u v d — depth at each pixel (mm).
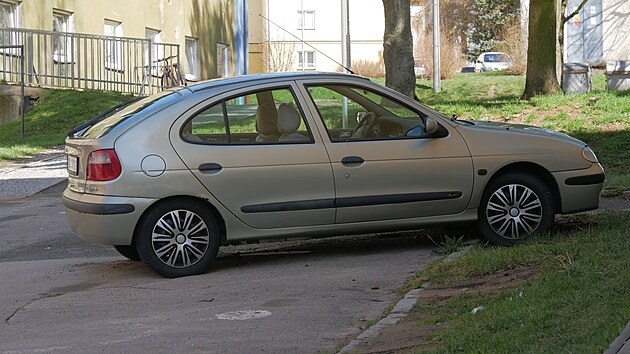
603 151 17281
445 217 9188
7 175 17625
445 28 48969
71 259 10109
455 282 7777
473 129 9320
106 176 8555
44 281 8906
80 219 8734
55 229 12164
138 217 8586
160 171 8586
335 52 61438
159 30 32562
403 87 19672
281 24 60531
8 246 11094
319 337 6559
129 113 8992
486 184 9242
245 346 6398
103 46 26859
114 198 8531
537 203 9297
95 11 28688
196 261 8797
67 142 9258
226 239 8789
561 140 9453
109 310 7648
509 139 9320
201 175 8664
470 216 9227
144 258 8656
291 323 6961
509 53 42500
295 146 8898
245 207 8773
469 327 6098
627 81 25469
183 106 8789
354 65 53281
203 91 8922
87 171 8695
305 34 61281
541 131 9617
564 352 5125
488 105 22469
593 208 9539
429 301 7246
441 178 9141
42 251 10703
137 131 8664
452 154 9164
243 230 8805
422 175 9109
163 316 7359
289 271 8867
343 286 8078
